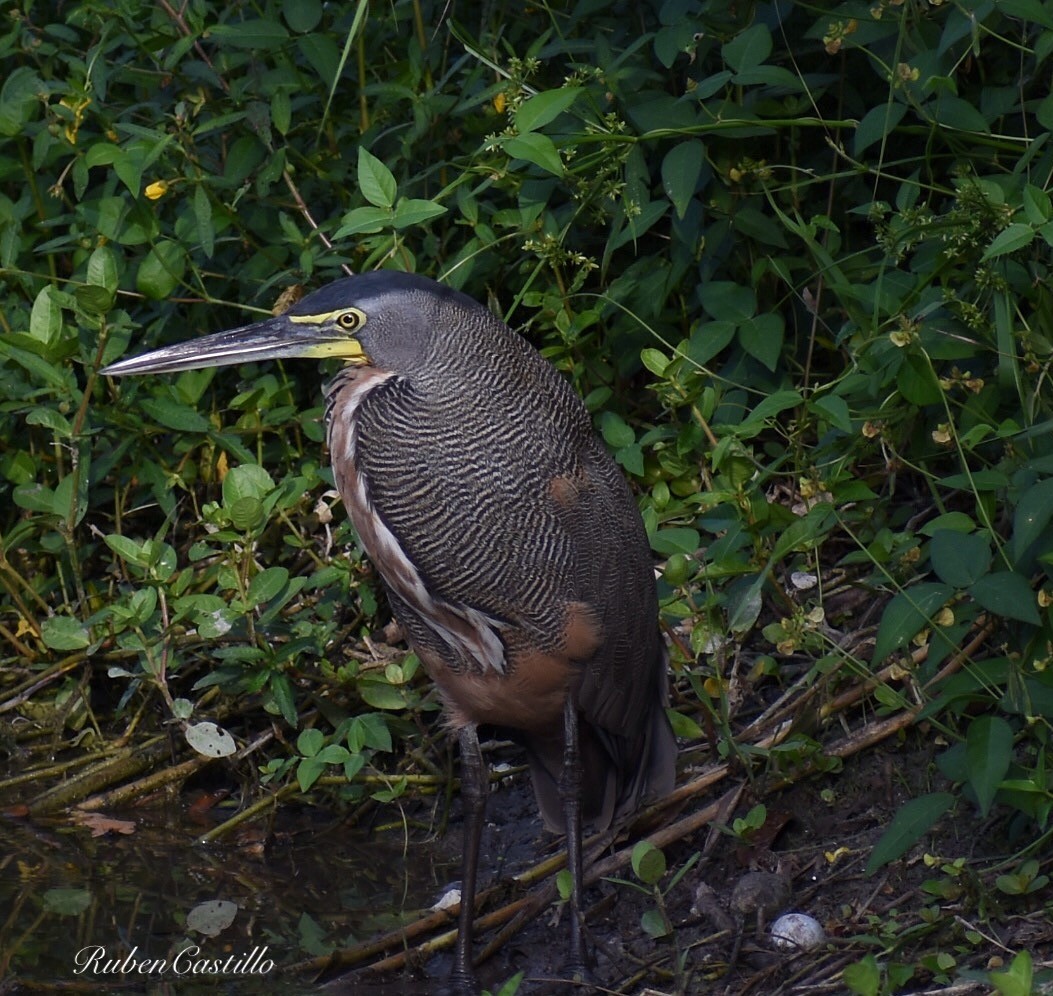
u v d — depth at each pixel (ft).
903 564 28.63
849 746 29.63
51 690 35.65
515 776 33.04
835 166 34.35
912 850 27.32
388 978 26.91
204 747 31.86
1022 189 29.40
